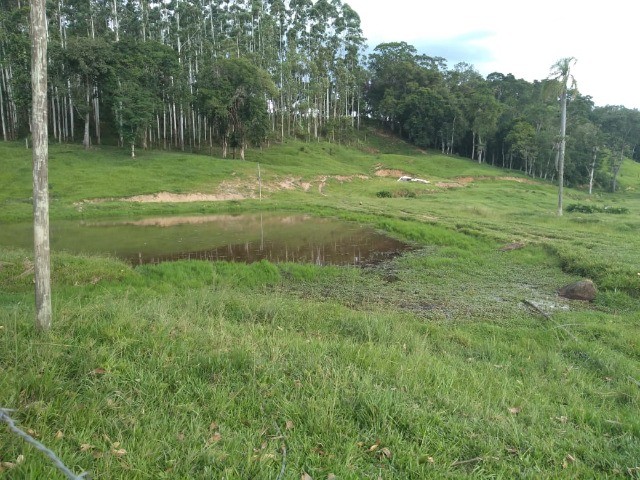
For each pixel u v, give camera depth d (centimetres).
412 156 7150
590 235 1944
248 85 4997
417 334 723
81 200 3161
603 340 771
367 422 381
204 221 2589
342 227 2297
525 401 477
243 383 431
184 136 6031
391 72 8406
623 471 356
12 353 427
